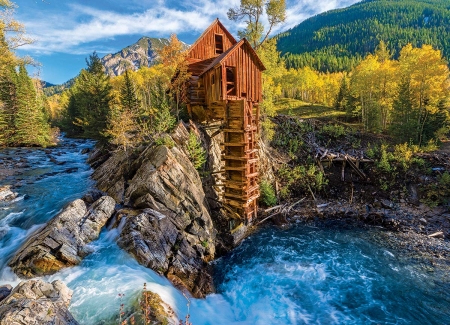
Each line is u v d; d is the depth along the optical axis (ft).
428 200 73.61
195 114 79.87
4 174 84.12
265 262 52.65
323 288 44.57
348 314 38.96
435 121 104.47
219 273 49.34
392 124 120.16
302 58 444.14
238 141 64.80
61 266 39.14
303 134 108.17
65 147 142.10
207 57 85.20
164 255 43.78
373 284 45.60
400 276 47.75
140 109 115.44
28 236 47.34
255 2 94.07
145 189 51.03
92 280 36.42
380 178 82.84
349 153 98.02
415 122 103.55
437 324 37.35
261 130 92.94
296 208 76.38
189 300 39.32
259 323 37.04
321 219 72.02
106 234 46.98
